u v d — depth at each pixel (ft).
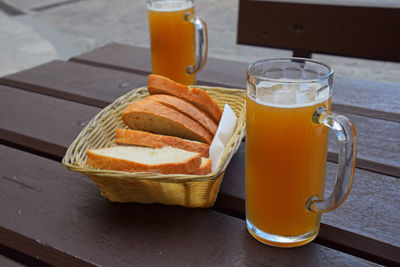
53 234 2.29
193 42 4.14
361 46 5.35
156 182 2.25
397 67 10.75
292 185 2.03
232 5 17.25
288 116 1.92
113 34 13.93
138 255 2.13
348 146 1.82
